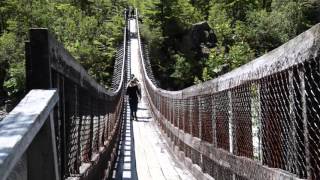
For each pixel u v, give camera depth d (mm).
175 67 59219
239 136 4652
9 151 1592
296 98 3066
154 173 8922
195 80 54375
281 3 73875
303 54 2865
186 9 70562
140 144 13414
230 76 4871
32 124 1878
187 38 62688
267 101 3654
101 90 6137
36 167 2352
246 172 4301
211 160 6590
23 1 64812
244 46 57875
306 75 2881
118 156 11188
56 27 64812
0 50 50500
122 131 16688
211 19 73875
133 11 81375
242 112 4516
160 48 62469
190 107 8578
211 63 55375
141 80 38375
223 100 5449
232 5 79750
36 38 2582
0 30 61875
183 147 9758
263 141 3797
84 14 75438
